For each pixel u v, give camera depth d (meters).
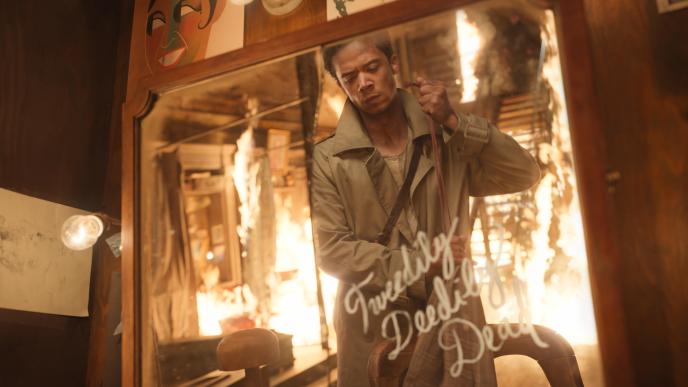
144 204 1.75
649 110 1.45
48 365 1.88
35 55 2.00
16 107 1.91
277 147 1.67
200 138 1.75
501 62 1.48
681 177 1.40
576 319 1.31
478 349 1.37
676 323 1.34
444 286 1.42
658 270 1.38
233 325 1.61
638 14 1.50
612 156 1.46
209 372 1.60
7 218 1.82
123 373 1.64
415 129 1.53
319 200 1.59
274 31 1.88
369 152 1.56
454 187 1.47
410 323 1.43
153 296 1.68
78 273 2.03
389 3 1.59
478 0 1.52
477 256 1.41
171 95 1.79
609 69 1.50
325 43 1.64
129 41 2.33
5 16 1.92
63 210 2.02
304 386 1.51
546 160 1.40
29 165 1.93
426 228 1.47
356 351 1.47
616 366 1.23
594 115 1.34
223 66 1.74
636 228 1.41
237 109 1.73
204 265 1.67
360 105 1.59
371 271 1.49
